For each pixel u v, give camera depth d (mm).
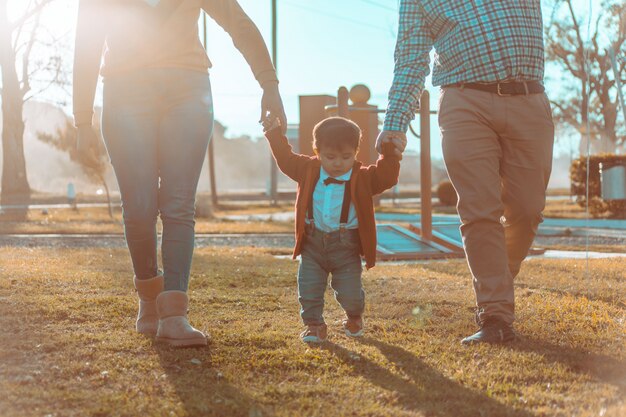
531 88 3859
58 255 8727
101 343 3621
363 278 6500
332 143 3713
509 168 3982
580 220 19938
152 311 3977
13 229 15711
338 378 3088
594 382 3029
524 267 7391
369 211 3842
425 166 10016
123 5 3762
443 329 4160
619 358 3424
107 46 3830
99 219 20453
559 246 11438
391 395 2830
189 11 3848
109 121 3789
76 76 3953
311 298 3848
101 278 6199
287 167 4016
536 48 3877
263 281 6262
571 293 5609
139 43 3756
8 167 34312
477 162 3867
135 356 3406
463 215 3908
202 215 22953
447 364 3320
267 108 4039
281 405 2711
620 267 7102
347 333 4004
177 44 3812
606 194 10906
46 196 35469
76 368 3145
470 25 3826
